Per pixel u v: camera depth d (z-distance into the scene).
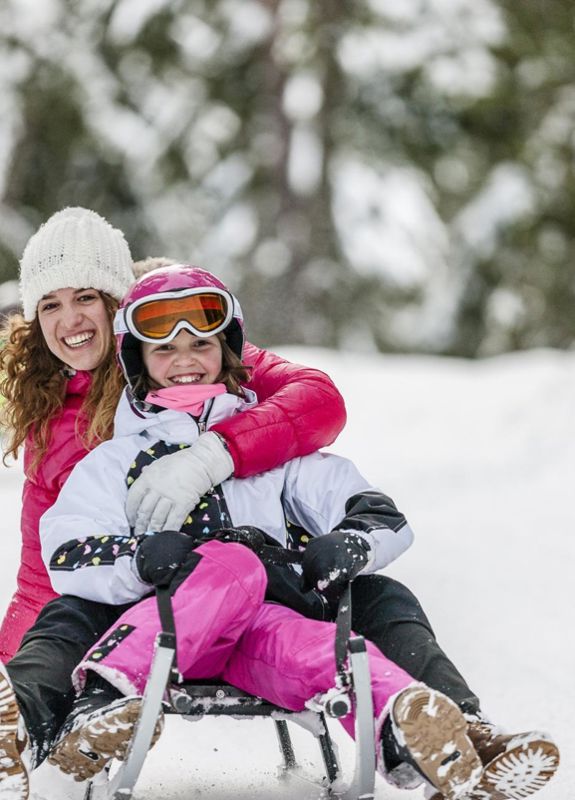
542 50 45.91
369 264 46.78
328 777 7.97
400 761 6.85
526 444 25.25
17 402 9.34
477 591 14.17
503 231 48.34
